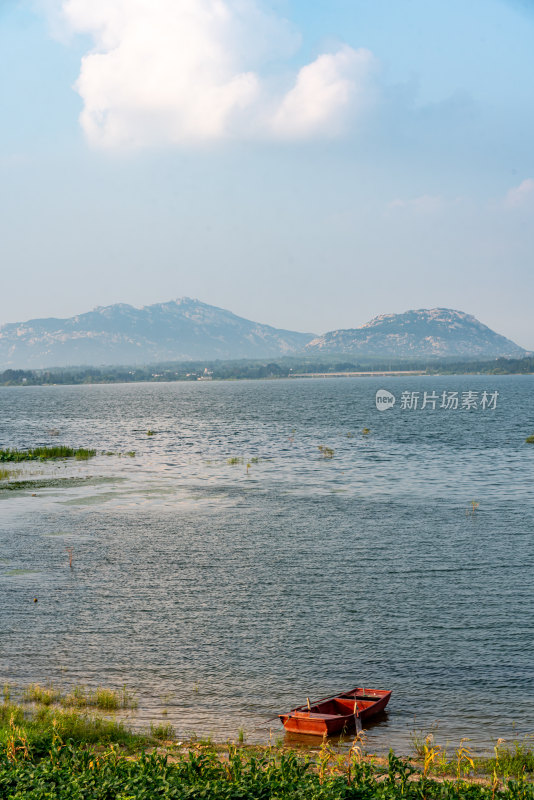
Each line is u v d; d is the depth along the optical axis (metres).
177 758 17.20
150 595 32.50
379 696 21.38
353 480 68.88
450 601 31.47
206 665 24.66
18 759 16.03
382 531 45.72
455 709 21.36
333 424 146.25
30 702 21.52
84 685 23.03
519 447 98.31
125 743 18.23
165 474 73.75
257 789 14.25
